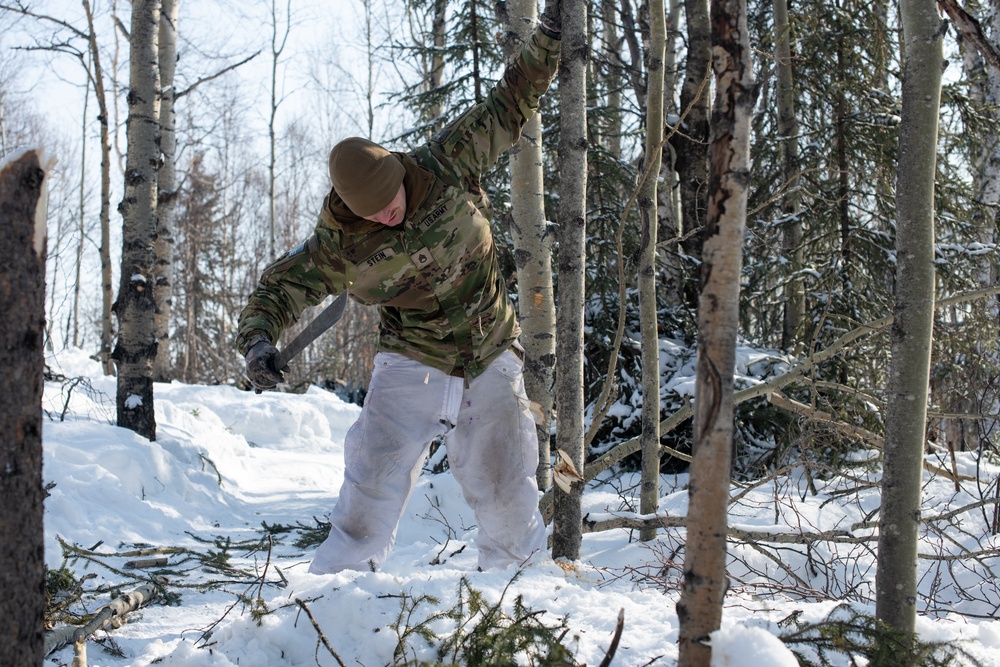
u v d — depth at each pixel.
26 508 1.40
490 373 2.84
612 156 7.77
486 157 2.74
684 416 3.99
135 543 4.75
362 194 2.46
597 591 2.51
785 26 7.11
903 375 1.97
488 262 2.79
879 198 7.67
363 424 2.86
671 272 7.50
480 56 8.59
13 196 1.37
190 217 26.36
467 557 3.74
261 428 10.67
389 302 2.78
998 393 5.33
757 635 1.42
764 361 6.59
